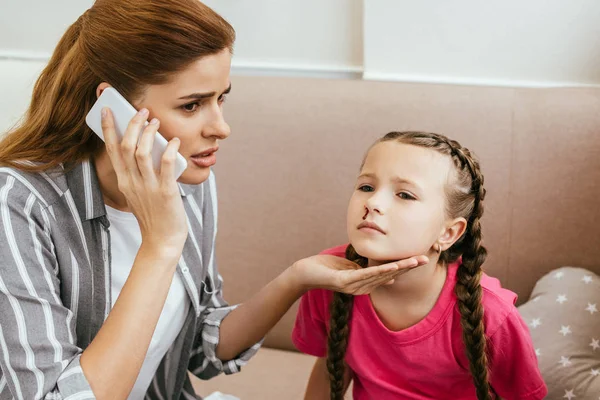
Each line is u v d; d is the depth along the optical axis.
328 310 1.12
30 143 0.97
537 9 1.53
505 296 1.05
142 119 0.86
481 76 1.61
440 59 1.62
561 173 1.42
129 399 1.11
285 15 1.73
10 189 0.92
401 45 1.63
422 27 1.60
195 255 1.12
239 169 1.59
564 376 1.27
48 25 1.91
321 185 1.54
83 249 0.99
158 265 0.89
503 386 1.08
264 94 1.58
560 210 1.43
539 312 1.36
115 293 1.06
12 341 0.87
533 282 1.47
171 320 1.09
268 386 1.45
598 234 1.42
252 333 1.10
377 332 1.06
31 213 0.94
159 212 0.88
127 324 0.87
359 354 1.09
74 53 0.94
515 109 1.45
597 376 1.25
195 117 0.89
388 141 0.99
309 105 1.55
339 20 1.69
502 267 1.48
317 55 1.74
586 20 1.51
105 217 1.00
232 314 1.12
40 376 0.86
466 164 1.00
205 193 1.17
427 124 1.48
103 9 0.89
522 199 1.45
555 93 1.45
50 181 0.97
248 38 1.78
